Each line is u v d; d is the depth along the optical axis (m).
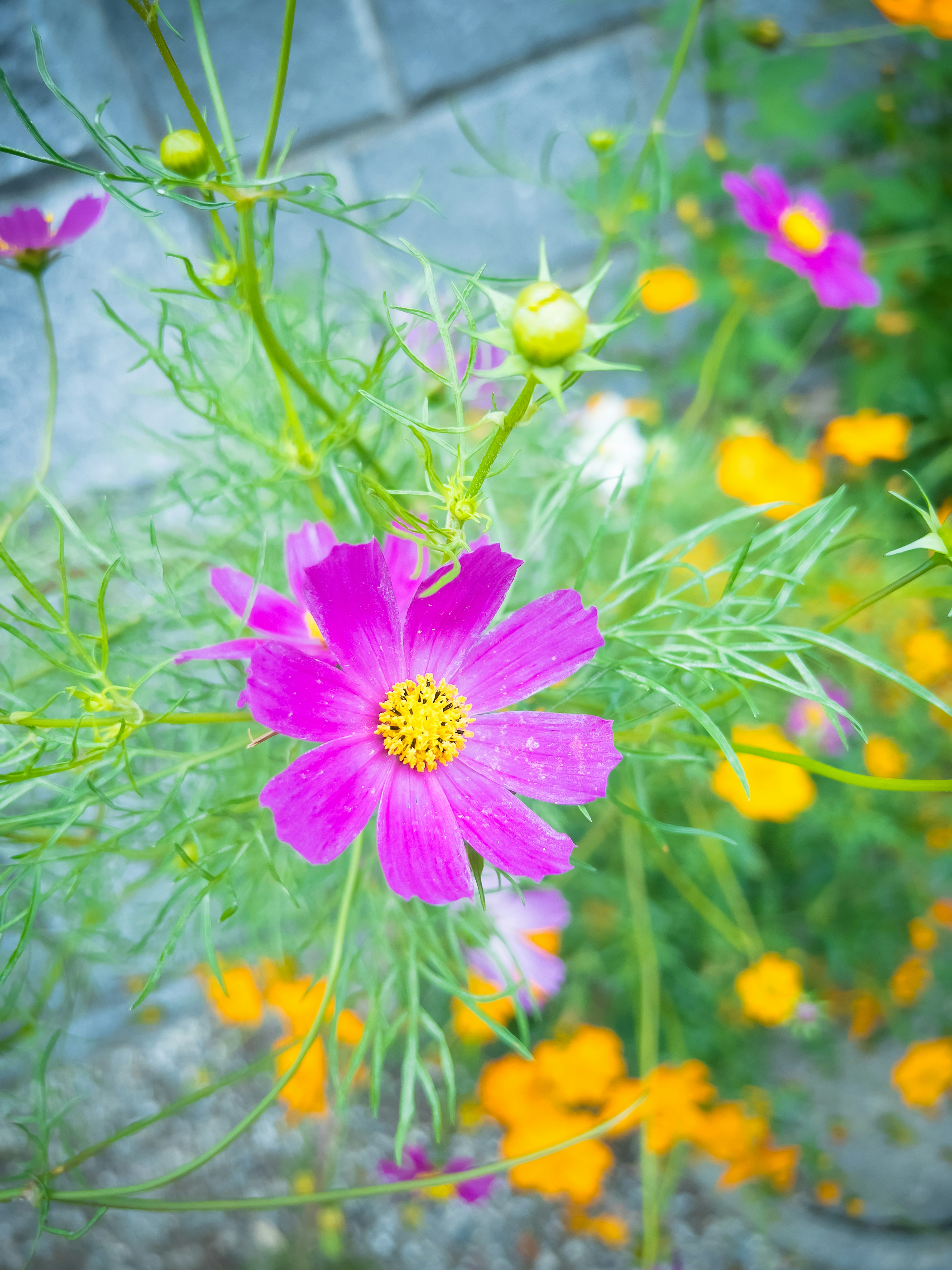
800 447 0.51
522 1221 0.43
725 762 0.36
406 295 0.34
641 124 0.53
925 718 0.46
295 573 0.25
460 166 0.51
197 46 0.43
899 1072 0.39
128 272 0.42
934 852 0.45
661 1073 0.37
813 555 0.25
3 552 0.22
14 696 0.26
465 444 0.33
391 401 0.32
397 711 0.23
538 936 0.38
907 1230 0.42
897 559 0.46
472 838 0.23
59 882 0.26
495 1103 0.37
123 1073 0.49
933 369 0.58
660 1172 0.44
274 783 0.21
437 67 0.48
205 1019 0.51
